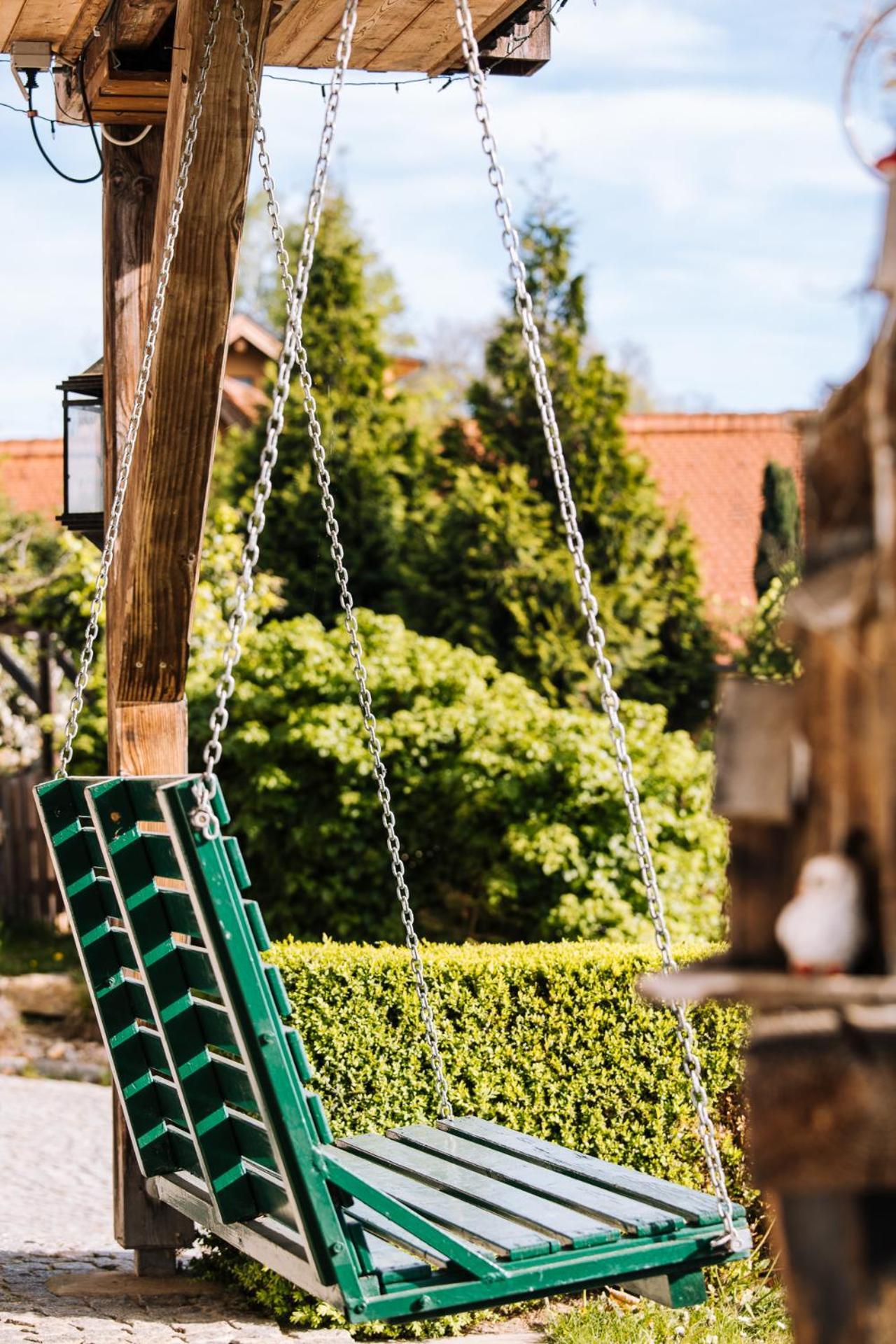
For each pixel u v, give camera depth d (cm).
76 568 1039
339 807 963
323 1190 275
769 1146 168
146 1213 497
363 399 1299
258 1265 467
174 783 282
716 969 184
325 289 1321
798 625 174
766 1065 168
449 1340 448
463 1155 381
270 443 285
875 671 162
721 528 1825
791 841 181
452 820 949
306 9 456
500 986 498
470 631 1109
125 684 470
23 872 1385
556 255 1173
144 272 507
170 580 440
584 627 1117
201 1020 326
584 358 3291
